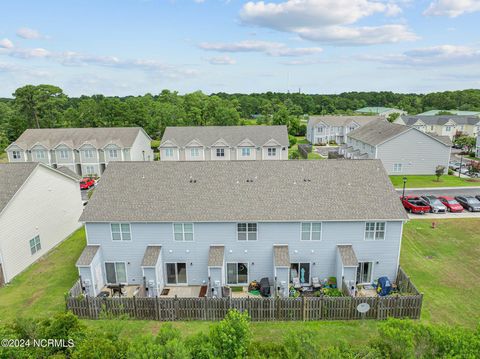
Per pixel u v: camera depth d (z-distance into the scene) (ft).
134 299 63.46
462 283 75.46
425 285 74.59
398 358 41.73
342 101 566.77
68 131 199.00
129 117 268.41
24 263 86.02
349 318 63.10
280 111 352.90
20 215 84.84
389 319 46.14
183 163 87.51
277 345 44.93
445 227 107.14
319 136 297.33
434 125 292.20
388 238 75.10
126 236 76.23
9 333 45.44
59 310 67.46
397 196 77.15
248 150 191.31
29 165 91.25
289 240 75.41
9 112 346.95
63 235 105.50
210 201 77.41
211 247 75.97
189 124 282.77
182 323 62.85
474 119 282.36
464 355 38.68
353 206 75.20
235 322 44.60
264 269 77.25
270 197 77.82
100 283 76.54
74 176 113.91
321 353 44.09
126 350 43.37
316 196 77.66
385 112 420.77
